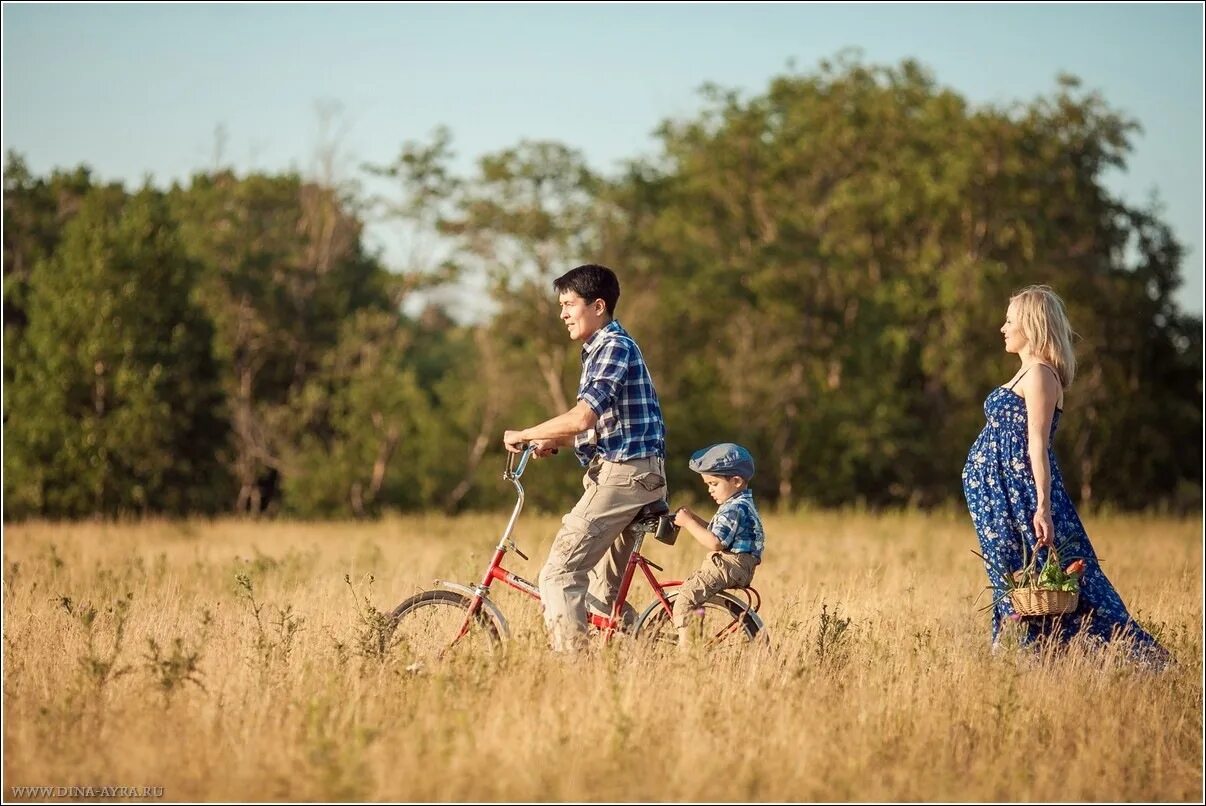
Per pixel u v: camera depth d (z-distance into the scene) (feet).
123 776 32.22
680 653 41.01
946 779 33.35
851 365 293.43
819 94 320.09
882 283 295.48
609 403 41.93
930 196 281.33
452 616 43.01
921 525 148.36
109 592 60.54
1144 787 33.65
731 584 43.16
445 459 289.33
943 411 296.10
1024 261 286.05
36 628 47.44
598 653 40.01
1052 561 43.52
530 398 296.10
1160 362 292.61
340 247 320.09
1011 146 284.41
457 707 36.14
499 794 31.48
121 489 223.92
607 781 32.30
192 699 37.68
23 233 283.38
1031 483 44.98
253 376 314.96
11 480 217.56
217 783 31.89
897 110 310.86
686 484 284.41
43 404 222.48
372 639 41.93
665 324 287.28
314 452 278.46
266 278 308.19
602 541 42.34
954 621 49.70
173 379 234.38
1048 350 45.39
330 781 31.42
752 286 292.81
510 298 285.23
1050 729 37.01
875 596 56.75
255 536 129.49
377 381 281.74
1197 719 38.50
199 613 52.26
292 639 44.45
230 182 324.60
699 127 315.99
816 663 41.73
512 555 75.66
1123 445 282.56
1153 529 147.02
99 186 289.74
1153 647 44.06
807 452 288.30
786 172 314.14
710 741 34.06
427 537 122.72
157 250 236.63
